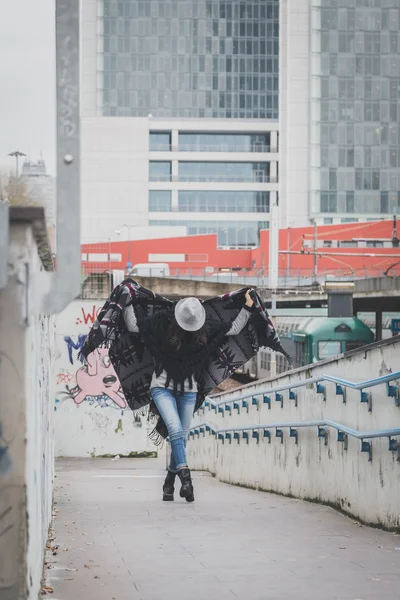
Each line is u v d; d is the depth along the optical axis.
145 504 10.80
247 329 9.45
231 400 16.75
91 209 132.38
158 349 9.28
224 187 132.38
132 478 17.61
